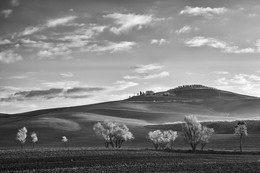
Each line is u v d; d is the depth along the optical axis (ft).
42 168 186.29
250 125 512.22
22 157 248.93
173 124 602.44
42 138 559.38
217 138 441.68
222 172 164.66
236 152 296.30
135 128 603.67
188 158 240.12
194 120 345.72
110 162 212.43
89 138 539.70
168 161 217.56
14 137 568.00
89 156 252.42
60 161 221.05
